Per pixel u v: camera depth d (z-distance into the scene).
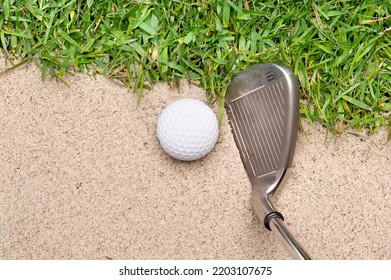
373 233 0.59
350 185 0.60
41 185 0.58
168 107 0.57
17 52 0.59
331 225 0.59
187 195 0.58
